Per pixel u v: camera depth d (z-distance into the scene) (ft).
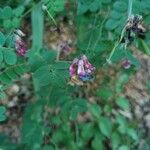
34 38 0.98
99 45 0.85
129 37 0.79
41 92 0.97
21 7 0.82
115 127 1.37
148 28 0.92
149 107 1.45
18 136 1.37
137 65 0.82
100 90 1.36
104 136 1.36
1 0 0.94
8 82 0.81
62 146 1.29
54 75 0.78
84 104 0.97
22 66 0.81
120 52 0.81
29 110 1.10
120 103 1.38
